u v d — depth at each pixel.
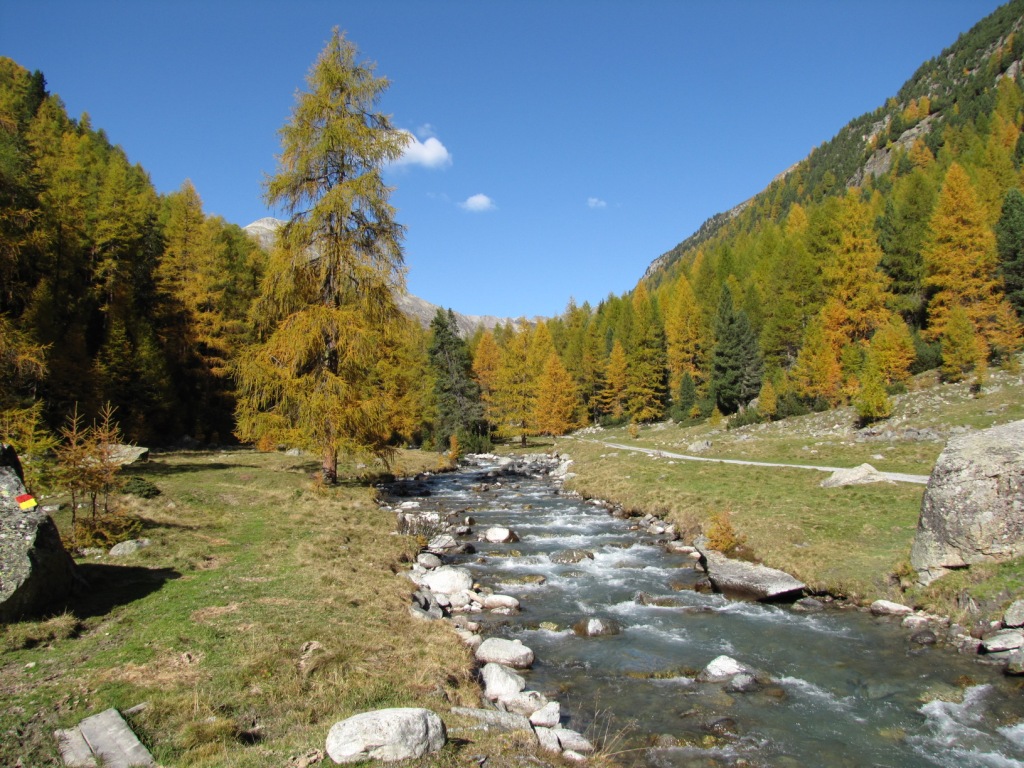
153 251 50.12
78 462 14.59
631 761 8.09
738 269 101.31
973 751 8.44
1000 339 45.16
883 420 42.75
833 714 9.55
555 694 10.28
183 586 12.14
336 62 24.02
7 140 34.22
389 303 25.22
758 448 43.12
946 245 51.88
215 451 41.03
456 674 9.85
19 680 7.83
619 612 14.79
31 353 22.95
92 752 6.36
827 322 57.81
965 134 133.88
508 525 25.44
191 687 7.98
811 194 192.50
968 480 13.86
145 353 40.47
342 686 8.46
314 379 24.31
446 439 64.75
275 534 17.36
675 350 82.56
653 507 26.52
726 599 15.80
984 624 12.13
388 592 13.23
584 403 92.88
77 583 11.09
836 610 14.70
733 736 8.84
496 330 134.75
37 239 26.30
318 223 23.39
